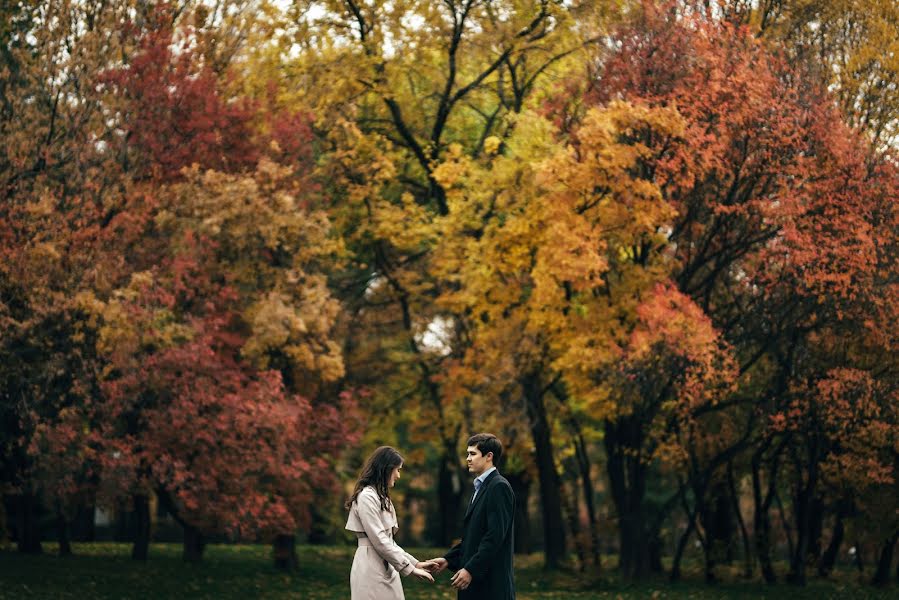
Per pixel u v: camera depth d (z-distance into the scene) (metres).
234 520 17.52
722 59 18.95
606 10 21.50
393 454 8.38
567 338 19.81
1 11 17.67
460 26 22.98
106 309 15.80
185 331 17.08
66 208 16.67
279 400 18.31
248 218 18.28
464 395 22.56
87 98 16.94
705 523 25.42
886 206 18.95
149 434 17.16
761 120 18.70
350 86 23.02
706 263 21.91
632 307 19.67
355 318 25.78
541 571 23.98
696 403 19.33
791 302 19.75
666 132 18.62
